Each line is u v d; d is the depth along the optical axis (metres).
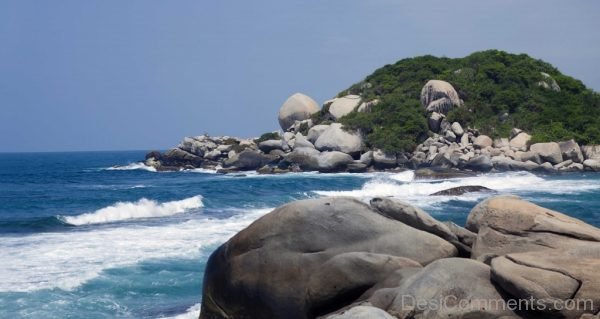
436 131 57.06
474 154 51.94
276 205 31.75
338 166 54.22
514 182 41.22
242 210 29.62
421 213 11.40
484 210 11.16
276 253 11.24
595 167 50.38
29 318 12.68
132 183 51.28
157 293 14.52
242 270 11.45
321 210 11.41
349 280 10.47
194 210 29.48
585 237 9.98
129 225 24.25
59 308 13.34
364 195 36.00
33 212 30.08
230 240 11.86
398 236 11.09
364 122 57.16
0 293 14.18
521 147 53.16
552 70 67.44
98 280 15.43
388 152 54.03
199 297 14.27
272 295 11.12
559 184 40.44
